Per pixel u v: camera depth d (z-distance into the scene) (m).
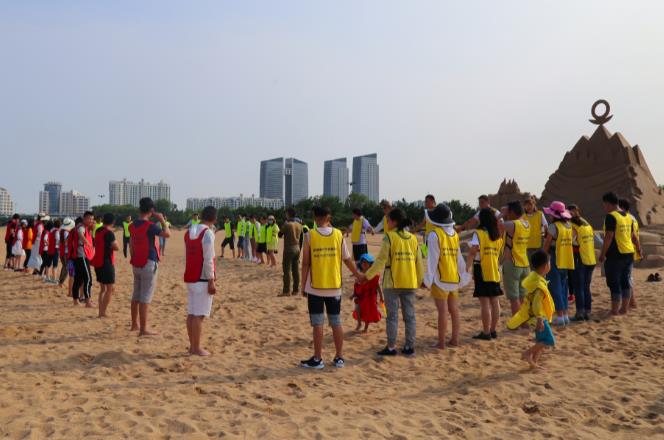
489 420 4.82
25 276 16.28
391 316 7.07
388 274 7.04
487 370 6.39
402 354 7.13
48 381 5.76
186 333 8.41
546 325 6.22
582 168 27.36
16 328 8.48
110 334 8.27
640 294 11.13
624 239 9.09
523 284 6.40
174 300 12.09
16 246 17.78
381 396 5.48
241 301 11.91
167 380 5.91
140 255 8.18
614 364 6.52
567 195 27.48
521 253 8.46
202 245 6.95
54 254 15.25
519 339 7.96
